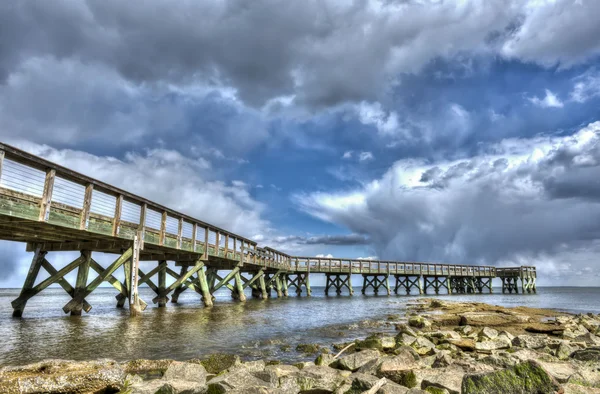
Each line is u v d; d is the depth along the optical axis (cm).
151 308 2220
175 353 1013
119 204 1531
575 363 746
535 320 1852
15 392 545
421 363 790
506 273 6181
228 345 1143
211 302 2433
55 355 945
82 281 1781
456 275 5631
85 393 595
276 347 1135
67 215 1268
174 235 1944
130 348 1054
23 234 1495
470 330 1457
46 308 2534
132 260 1645
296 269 4309
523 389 466
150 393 581
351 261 4731
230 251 2702
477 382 482
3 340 1127
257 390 551
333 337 1366
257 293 3703
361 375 655
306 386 662
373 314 2261
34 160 1133
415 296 4966
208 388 600
